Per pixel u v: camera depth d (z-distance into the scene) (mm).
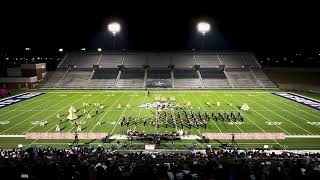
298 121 30625
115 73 65000
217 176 8703
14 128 28062
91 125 29203
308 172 8875
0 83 56938
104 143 23625
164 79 62062
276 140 24281
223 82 60656
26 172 9539
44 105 39469
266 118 31922
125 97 46844
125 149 21719
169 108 37094
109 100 43781
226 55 72438
